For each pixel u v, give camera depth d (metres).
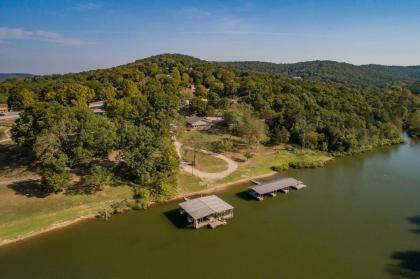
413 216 81.94
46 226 72.44
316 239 70.75
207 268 60.28
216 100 175.62
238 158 119.88
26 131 92.25
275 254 65.00
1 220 72.06
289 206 87.00
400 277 58.72
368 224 77.62
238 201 89.31
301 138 137.25
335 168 120.44
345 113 160.12
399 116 184.50
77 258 62.53
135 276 57.75
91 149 90.31
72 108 105.06
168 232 72.25
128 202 83.44
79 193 84.31
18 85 182.88
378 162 128.38
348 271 60.19
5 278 56.78
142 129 95.75
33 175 90.88
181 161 110.56
